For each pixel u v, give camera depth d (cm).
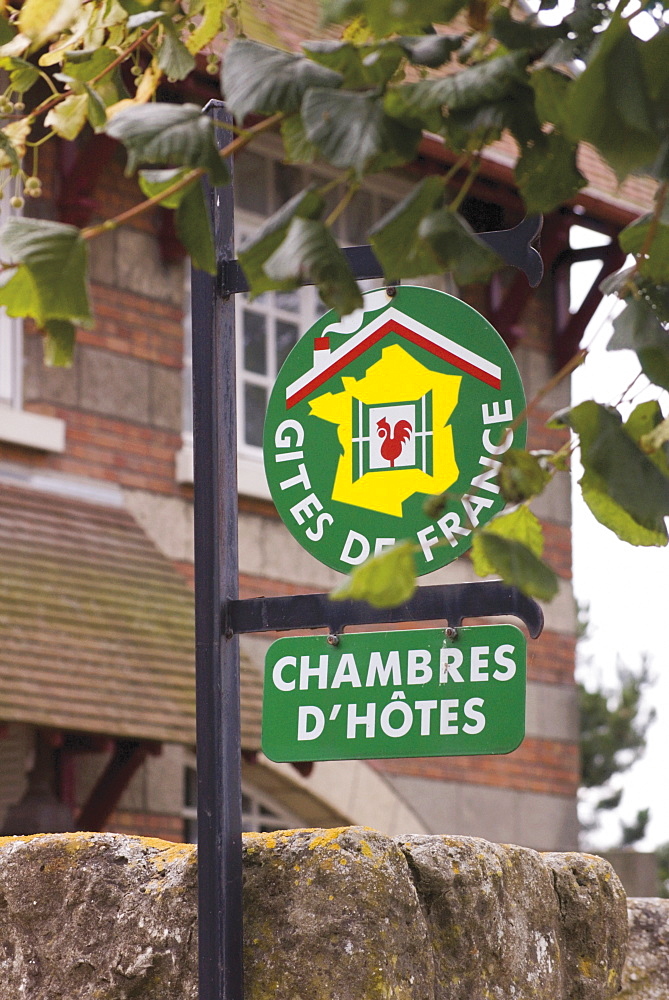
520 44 231
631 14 212
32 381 1009
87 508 1009
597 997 385
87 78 326
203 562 352
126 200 1064
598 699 2628
